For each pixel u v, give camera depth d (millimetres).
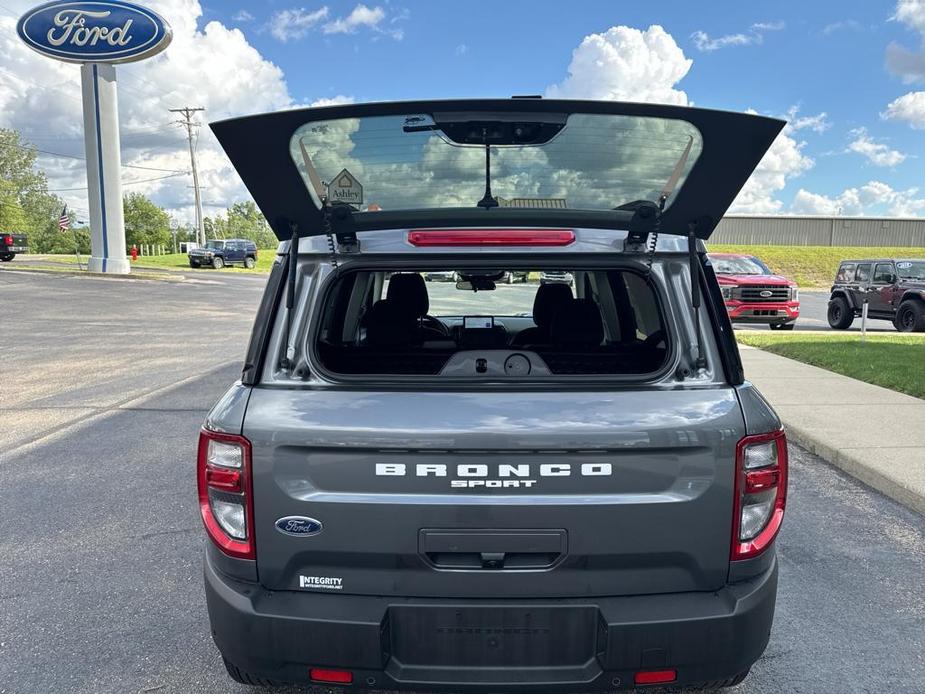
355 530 2064
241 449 2088
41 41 29734
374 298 4188
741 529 2109
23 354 12172
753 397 2178
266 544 2102
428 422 2047
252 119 2100
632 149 2244
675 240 2334
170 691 2885
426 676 2078
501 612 2059
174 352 12477
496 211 2326
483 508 2045
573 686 2066
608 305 3949
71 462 5984
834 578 3887
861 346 11945
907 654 3148
